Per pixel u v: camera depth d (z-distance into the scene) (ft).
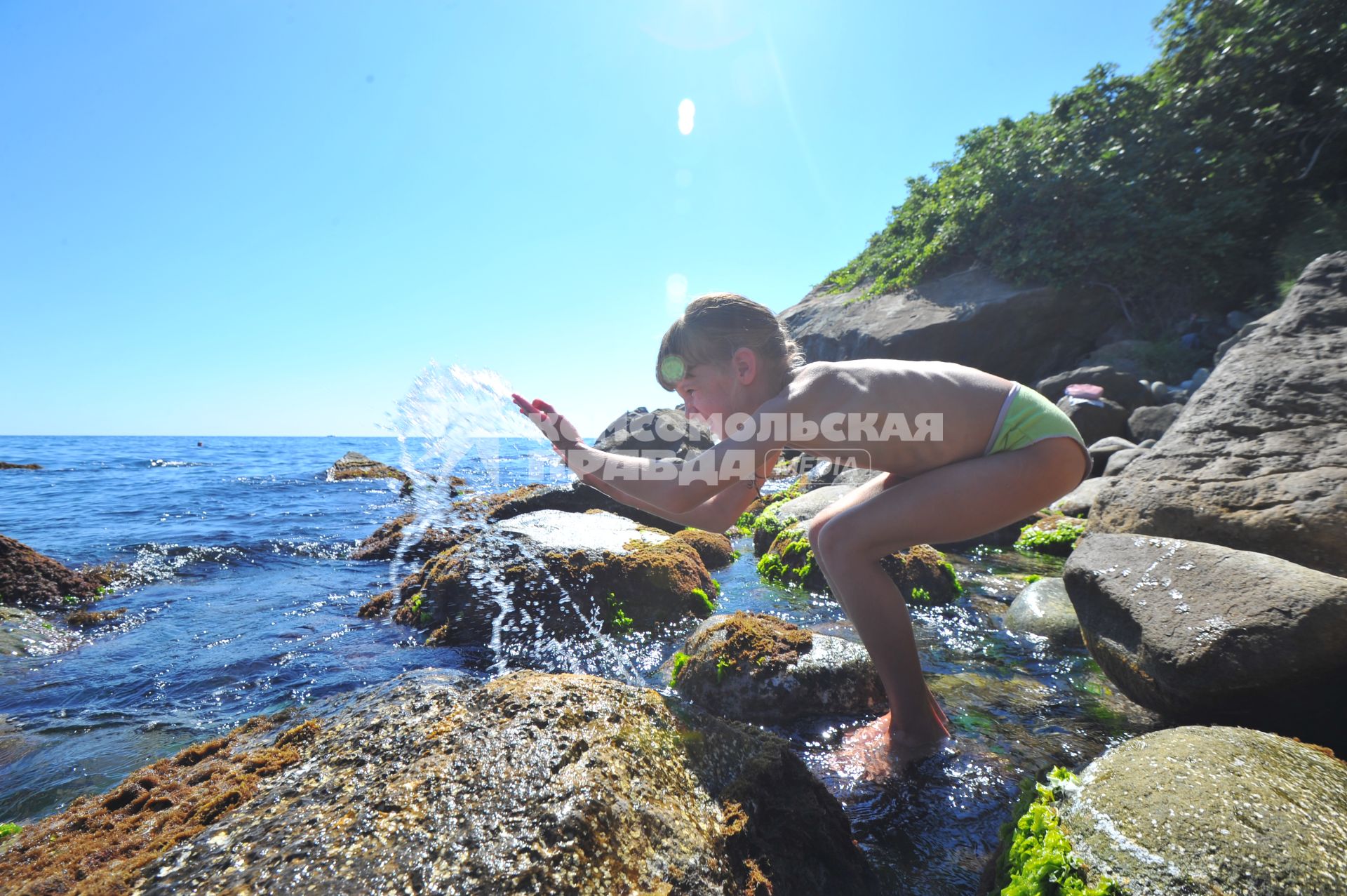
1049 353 39.88
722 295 7.60
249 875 3.72
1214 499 11.14
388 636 12.53
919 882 5.37
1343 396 11.34
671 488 6.63
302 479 52.16
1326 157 36.32
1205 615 7.26
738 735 5.92
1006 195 41.93
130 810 5.46
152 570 18.02
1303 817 4.46
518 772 4.53
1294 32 35.91
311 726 6.10
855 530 7.44
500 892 3.69
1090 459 7.58
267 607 14.66
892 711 7.61
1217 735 5.39
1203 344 34.45
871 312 47.03
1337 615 6.51
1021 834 4.95
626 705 5.61
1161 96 39.70
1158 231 35.78
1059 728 7.84
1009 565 16.78
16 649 11.81
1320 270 13.48
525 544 13.92
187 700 9.63
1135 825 4.64
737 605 13.74
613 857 4.14
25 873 4.63
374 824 4.05
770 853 5.02
